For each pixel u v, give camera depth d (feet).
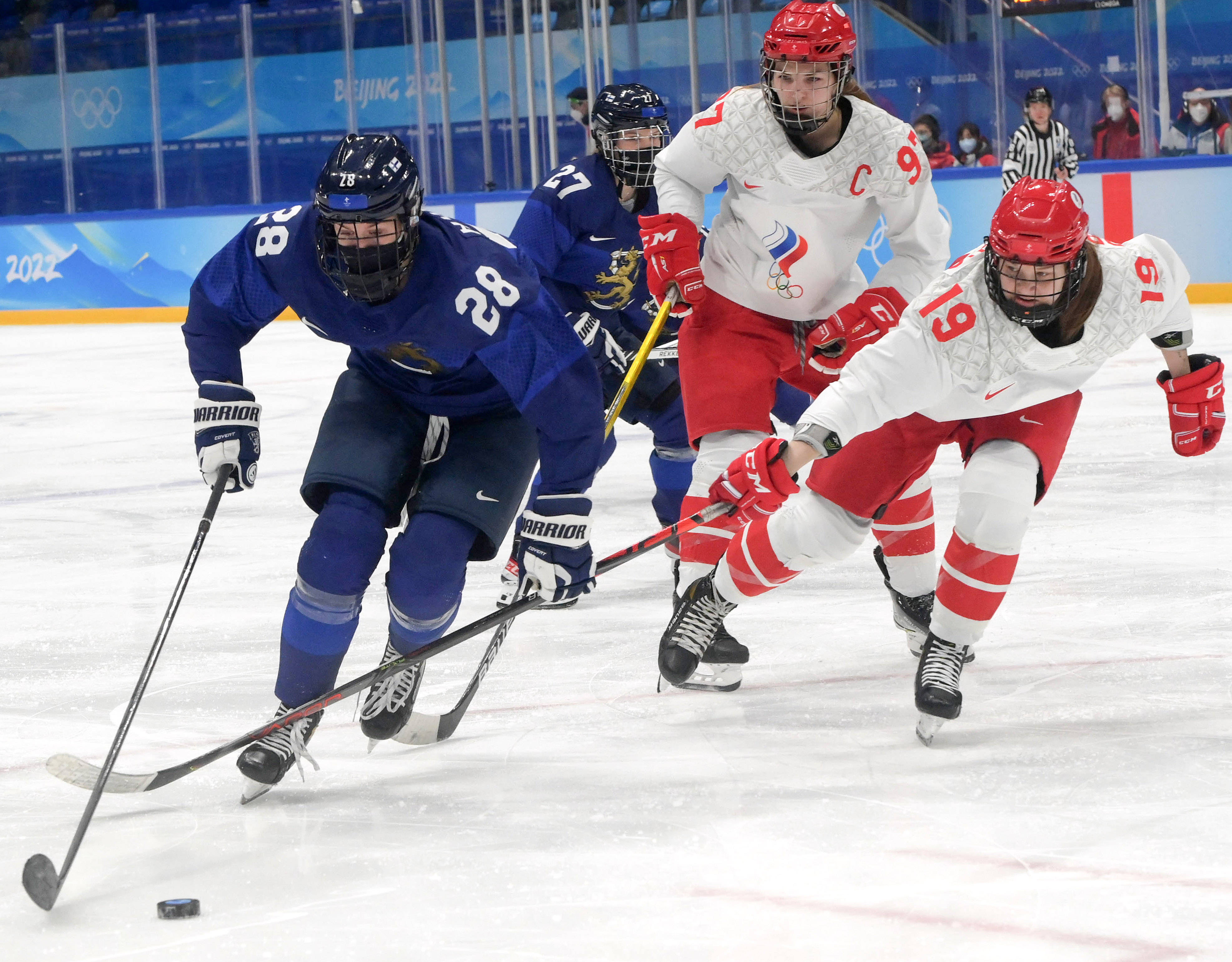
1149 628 32.91
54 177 145.48
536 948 18.16
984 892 19.34
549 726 27.91
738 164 29.91
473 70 127.03
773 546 26.96
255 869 21.18
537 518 23.80
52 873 19.35
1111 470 52.34
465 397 24.79
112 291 142.00
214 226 137.49
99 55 141.49
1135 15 107.14
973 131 113.70
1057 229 21.97
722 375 30.81
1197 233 105.09
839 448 24.21
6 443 70.33
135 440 70.18
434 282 22.74
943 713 25.43
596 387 23.73
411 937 18.61
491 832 22.38
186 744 27.61
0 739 28.04
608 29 116.98
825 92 28.12
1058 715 27.27
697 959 17.66
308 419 75.31
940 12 113.60
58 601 39.17
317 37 133.28
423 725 26.73
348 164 21.29
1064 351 24.17
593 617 36.65
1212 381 26.91
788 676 30.78
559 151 123.54
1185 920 18.28
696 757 25.75
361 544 23.52
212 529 48.60
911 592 31.19
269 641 34.76
